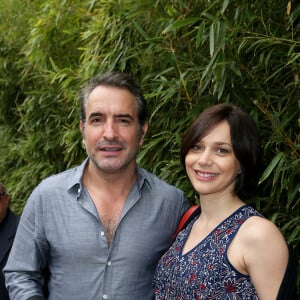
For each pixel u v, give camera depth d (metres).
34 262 1.65
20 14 4.14
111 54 2.49
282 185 1.82
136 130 1.67
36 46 3.46
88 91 1.66
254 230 1.29
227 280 1.30
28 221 1.66
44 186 1.68
